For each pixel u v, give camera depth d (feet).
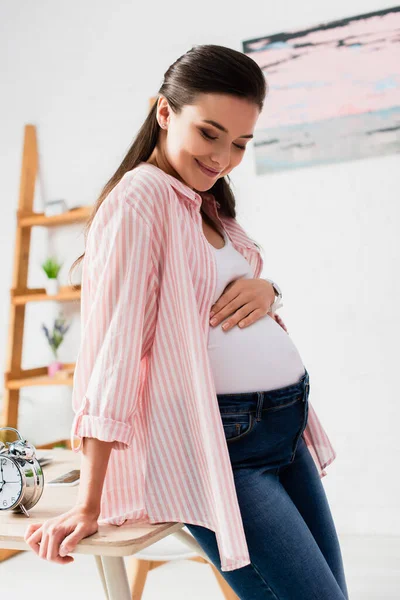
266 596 3.25
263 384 3.49
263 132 10.07
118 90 10.96
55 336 10.91
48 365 11.25
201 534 3.38
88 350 3.24
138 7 10.82
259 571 3.24
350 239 9.72
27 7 11.54
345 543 9.16
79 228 11.15
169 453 3.31
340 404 9.77
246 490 3.28
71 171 11.25
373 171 9.59
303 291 9.96
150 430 3.34
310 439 4.37
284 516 3.28
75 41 11.21
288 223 10.02
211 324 3.50
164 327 3.39
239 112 3.35
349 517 9.67
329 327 9.84
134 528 3.13
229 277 3.70
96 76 11.09
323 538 3.92
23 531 3.12
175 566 8.60
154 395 3.38
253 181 10.18
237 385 3.41
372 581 7.70
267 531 3.21
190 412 3.31
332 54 9.68
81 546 2.93
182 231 3.45
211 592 7.63
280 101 9.96
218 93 3.30
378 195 9.58
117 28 10.94
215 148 3.42
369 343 9.65
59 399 11.14
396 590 7.38
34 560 8.93
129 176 3.47
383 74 9.46
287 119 9.94
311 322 9.93
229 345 3.48
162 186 3.44
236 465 3.37
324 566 3.28
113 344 3.12
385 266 9.57
